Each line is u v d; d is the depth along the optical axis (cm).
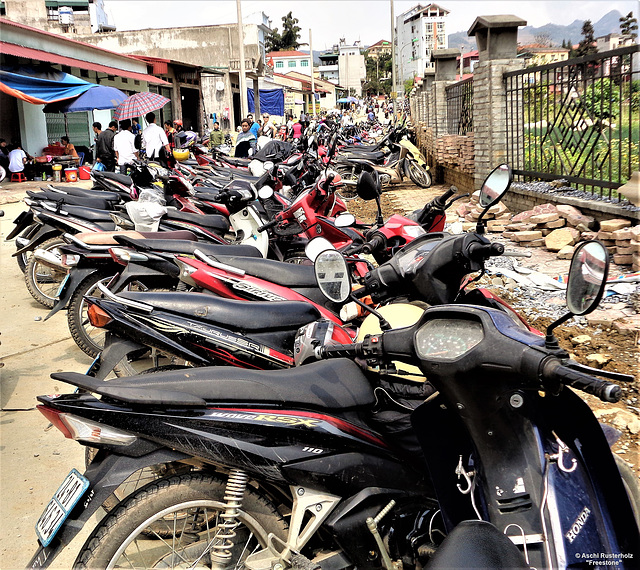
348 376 246
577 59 789
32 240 614
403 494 238
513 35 986
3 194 1460
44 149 1917
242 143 1577
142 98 1692
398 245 368
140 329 317
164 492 214
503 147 1008
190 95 3144
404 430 242
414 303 280
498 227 852
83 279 495
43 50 1748
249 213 572
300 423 226
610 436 253
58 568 288
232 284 386
